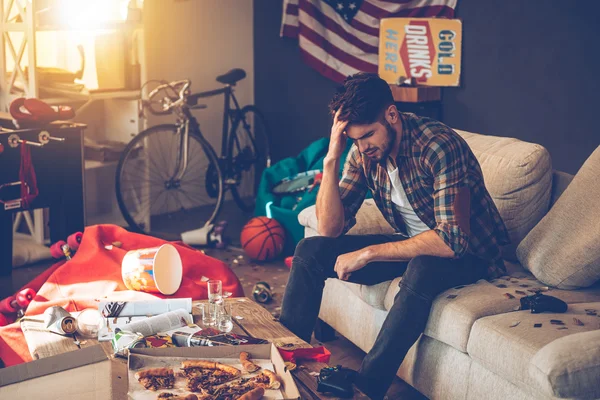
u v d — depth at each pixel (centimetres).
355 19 520
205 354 183
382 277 255
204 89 551
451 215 228
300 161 466
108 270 278
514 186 264
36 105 368
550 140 470
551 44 458
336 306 292
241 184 588
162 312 220
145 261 250
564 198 250
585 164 252
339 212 258
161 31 512
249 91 585
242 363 181
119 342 195
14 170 365
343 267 241
